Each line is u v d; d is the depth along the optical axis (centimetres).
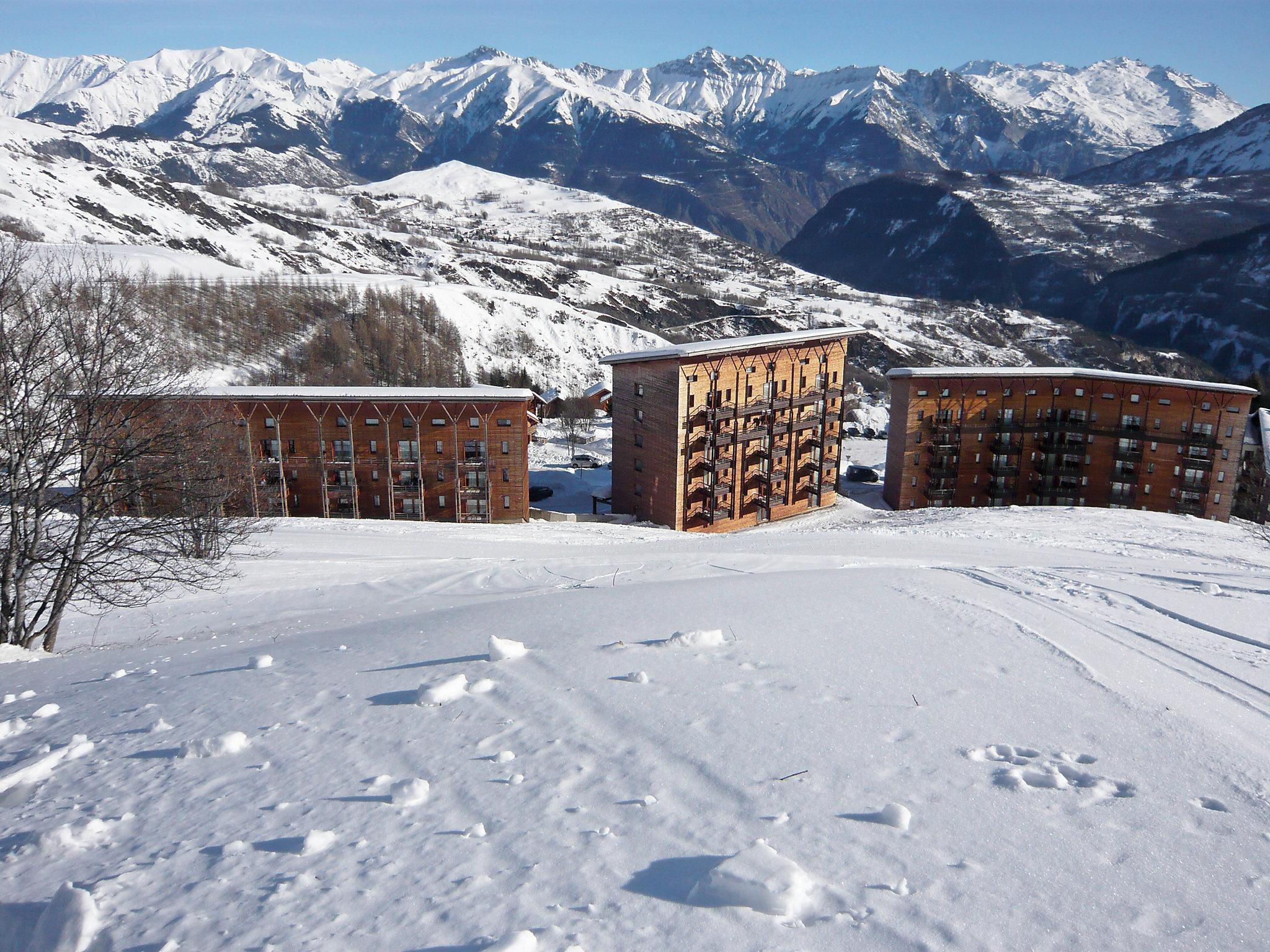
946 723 807
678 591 1585
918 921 481
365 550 3544
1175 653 1173
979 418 7206
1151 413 6950
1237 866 554
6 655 1570
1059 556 3228
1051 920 488
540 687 922
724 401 5981
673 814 617
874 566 2119
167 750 812
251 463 5041
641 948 454
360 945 468
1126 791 665
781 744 747
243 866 568
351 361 10881
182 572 2262
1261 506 7206
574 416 9238
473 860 558
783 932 469
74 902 505
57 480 1809
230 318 11062
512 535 4469
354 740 798
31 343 1709
